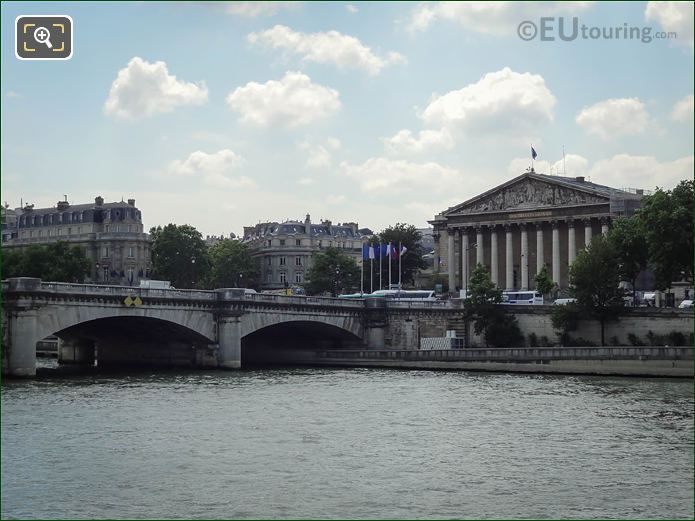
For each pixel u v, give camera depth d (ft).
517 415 246.06
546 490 167.53
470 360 393.70
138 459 189.16
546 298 548.31
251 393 295.69
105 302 357.20
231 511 154.10
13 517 150.51
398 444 206.28
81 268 537.24
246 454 194.70
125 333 412.57
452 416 244.83
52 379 336.90
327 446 203.72
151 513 152.87
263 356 462.19
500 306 456.04
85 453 194.08
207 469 181.16
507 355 383.86
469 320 459.73
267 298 412.77
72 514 152.05
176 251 650.43
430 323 465.88
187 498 161.07
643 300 521.65
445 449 200.95
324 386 320.29
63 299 344.49
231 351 400.06
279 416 244.01
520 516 152.66
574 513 154.40
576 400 275.59
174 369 402.52
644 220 427.33
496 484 171.53
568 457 192.95
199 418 239.09
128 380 337.31
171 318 382.63
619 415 245.04
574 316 431.02
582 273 426.51
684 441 208.85
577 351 365.81
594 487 169.58
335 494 164.35
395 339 461.37
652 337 416.87
